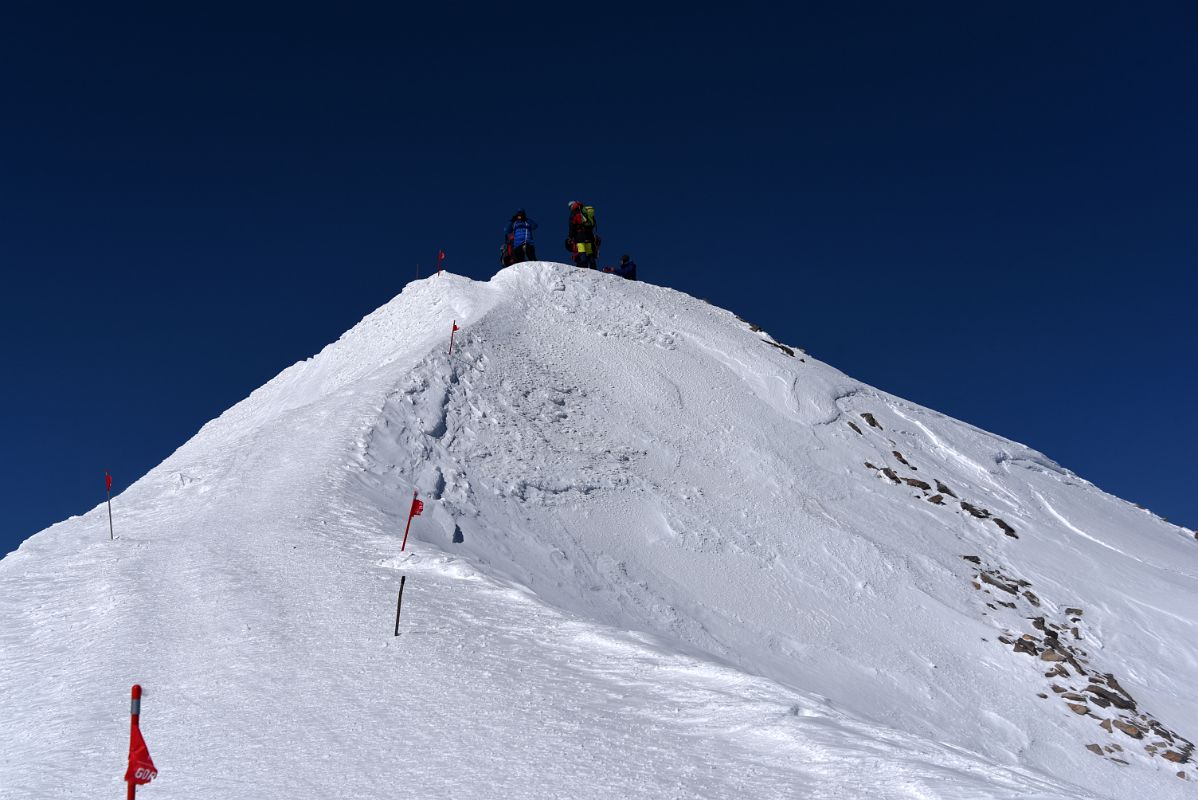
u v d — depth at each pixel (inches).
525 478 797.9
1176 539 1130.7
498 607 466.3
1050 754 631.8
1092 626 823.1
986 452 1171.3
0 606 468.1
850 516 917.2
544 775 262.8
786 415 1094.4
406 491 711.7
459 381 946.1
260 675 351.3
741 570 775.1
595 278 1353.3
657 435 978.1
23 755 286.0
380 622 423.2
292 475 713.0
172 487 749.9
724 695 337.1
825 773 267.0
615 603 661.3
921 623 763.4
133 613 435.2
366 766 268.7
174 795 251.4
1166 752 649.0
